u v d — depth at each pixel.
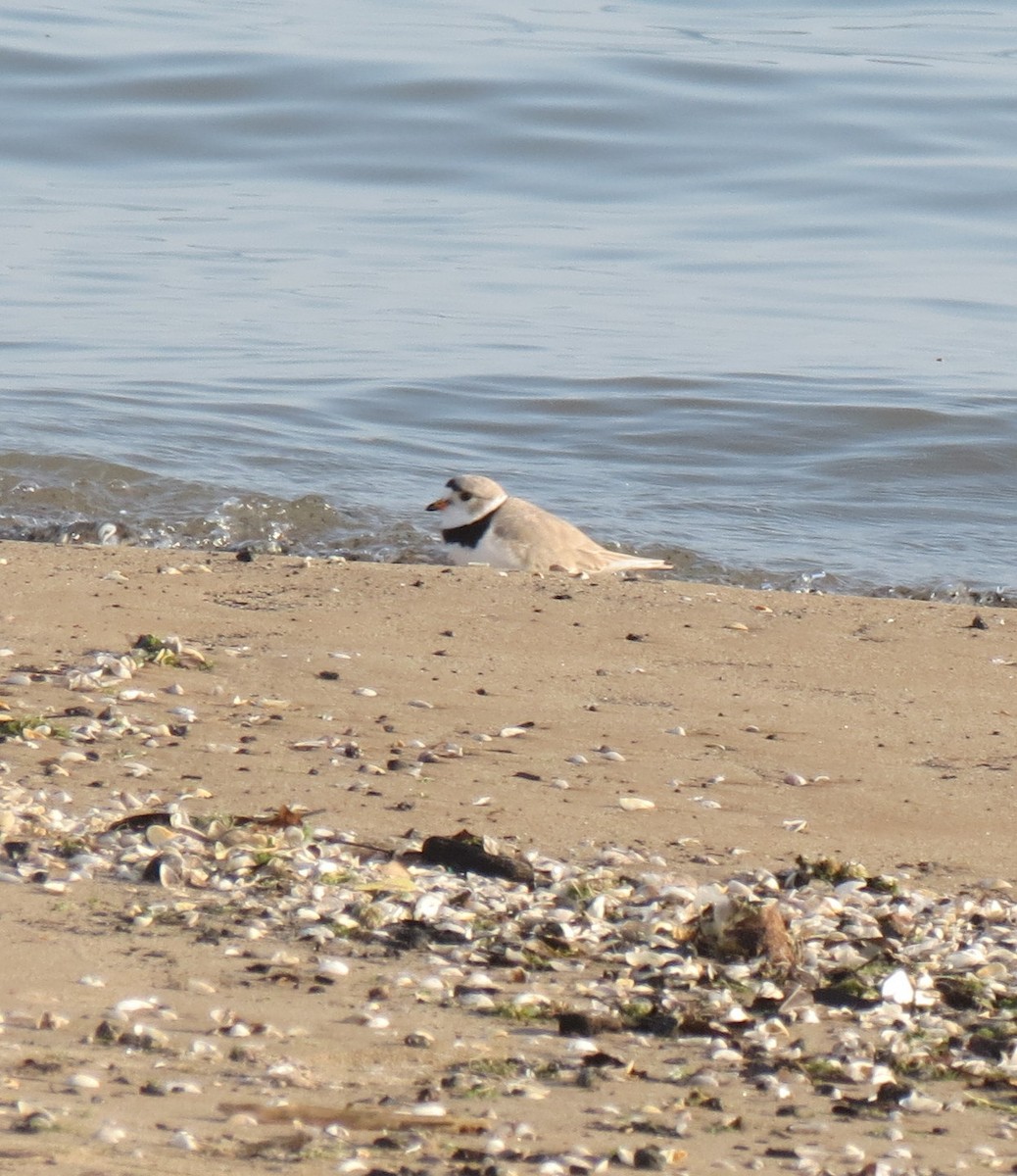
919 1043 12.05
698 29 96.31
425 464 37.28
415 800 16.61
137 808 15.71
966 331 50.31
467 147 69.06
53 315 48.25
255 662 21.09
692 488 36.69
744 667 22.36
